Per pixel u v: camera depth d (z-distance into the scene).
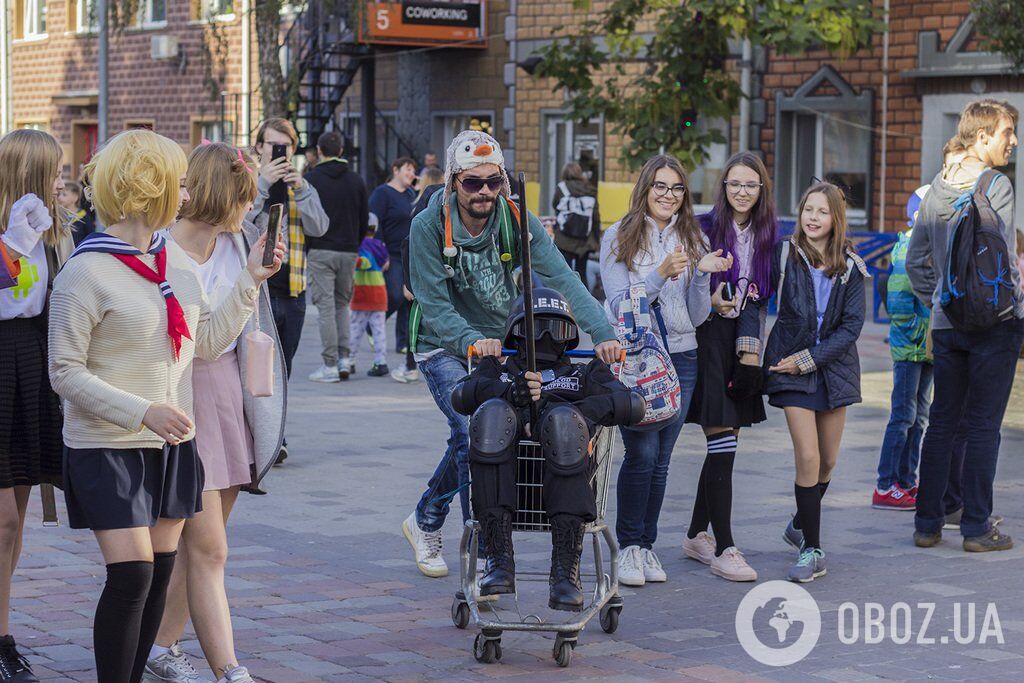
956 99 21.83
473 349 6.27
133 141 4.96
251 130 31.00
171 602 5.66
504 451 6.03
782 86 23.95
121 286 4.96
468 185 6.62
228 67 32.47
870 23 18.16
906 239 9.36
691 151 18.62
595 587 6.96
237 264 5.71
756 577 7.77
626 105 18.89
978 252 8.08
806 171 24.09
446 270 6.76
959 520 9.12
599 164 27.16
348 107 31.88
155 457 5.07
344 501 9.66
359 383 15.52
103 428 4.97
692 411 7.75
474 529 6.39
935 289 8.48
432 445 11.77
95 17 29.66
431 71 30.61
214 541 5.51
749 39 17.89
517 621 6.25
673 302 7.55
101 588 7.30
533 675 6.03
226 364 5.59
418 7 28.97
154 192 4.94
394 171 16.11
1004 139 8.30
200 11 27.86
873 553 8.41
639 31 23.83
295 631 6.62
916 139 22.45
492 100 29.41
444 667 6.12
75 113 37.03
